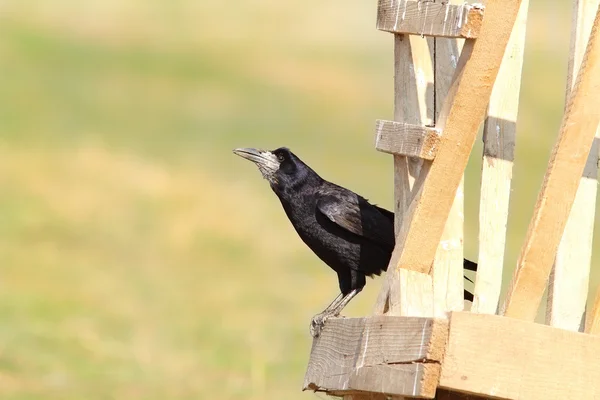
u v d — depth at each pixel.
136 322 16.72
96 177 27.44
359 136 33.84
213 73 41.00
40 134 31.34
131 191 26.34
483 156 7.26
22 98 35.19
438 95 7.47
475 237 21.75
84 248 21.69
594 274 17.80
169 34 46.38
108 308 17.50
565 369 6.44
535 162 30.09
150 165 29.03
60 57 41.19
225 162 30.19
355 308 18.17
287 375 14.09
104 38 44.69
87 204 24.94
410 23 7.14
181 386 13.27
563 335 6.45
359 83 41.09
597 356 6.50
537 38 43.38
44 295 18.09
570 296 7.15
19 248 21.27
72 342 15.18
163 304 18.05
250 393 13.07
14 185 25.95
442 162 6.77
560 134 6.62
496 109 7.26
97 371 13.88
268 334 16.30
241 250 22.25
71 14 47.59
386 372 6.64
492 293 7.17
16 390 12.93
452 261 7.20
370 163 30.17
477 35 6.64
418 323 6.43
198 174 28.59
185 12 50.28
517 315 6.60
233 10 51.50
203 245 22.53
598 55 6.56
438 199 6.82
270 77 41.16
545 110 35.53
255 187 27.77
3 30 43.69
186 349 15.20
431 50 7.52
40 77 38.19
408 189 7.23
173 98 37.34
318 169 28.78
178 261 21.25
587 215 7.21
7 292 18.09
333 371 7.51
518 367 6.36
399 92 7.52
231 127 34.19
